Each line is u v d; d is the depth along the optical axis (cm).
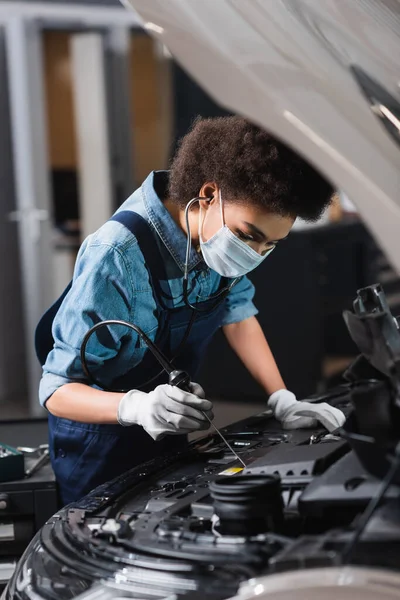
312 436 149
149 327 167
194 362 184
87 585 102
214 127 153
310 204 144
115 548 106
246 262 154
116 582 100
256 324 208
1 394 533
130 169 544
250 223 147
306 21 133
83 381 165
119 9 511
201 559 99
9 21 466
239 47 101
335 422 160
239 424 168
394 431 108
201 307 175
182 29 98
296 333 485
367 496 102
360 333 108
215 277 173
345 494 104
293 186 141
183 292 163
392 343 108
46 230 488
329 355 526
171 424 150
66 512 123
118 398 157
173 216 163
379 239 89
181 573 98
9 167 522
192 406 151
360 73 125
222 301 179
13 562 168
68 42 559
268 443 153
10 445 205
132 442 173
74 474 175
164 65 641
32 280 488
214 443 155
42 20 485
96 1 500
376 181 90
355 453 105
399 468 97
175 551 102
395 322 121
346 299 514
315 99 98
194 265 165
